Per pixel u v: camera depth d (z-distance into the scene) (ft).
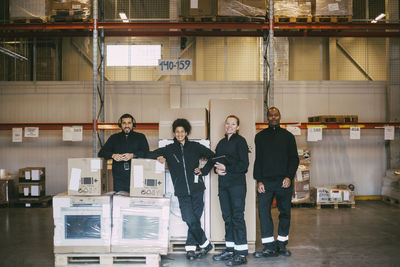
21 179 24.11
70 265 12.60
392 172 25.85
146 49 32.37
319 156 27.07
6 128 23.76
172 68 24.76
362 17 34.91
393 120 26.86
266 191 13.56
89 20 23.30
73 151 26.58
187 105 26.89
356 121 24.13
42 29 23.49
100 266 12.51
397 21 24.93
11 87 26.73
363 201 26.22
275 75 28.73
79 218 12.61
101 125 22.98
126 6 33.71
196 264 12.91
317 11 23.04
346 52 34.24
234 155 12.79
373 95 27.37
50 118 26.71
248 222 14.20
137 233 12.55
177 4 25.48
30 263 13.08
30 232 17.69
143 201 12.52
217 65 33.40
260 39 31.04
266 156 13.55
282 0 23.03
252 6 22.72
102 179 13.17
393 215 21.40
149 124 23.48
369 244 15.42
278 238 13.98
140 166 12.66
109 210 12.58
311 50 33.83
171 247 14.03
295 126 23.77
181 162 12.86
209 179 14.14
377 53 34.35
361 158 27.14
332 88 27.35
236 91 26.96
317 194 23.61
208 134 15.34
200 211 13.03
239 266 12.65
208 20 23.27
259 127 22.66
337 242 15.74
